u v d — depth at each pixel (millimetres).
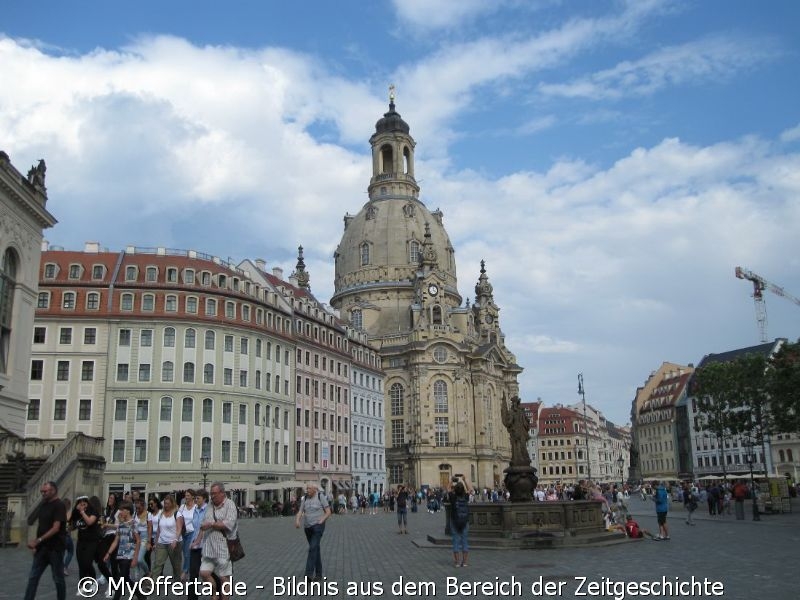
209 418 90938
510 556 31875
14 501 39250
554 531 36688
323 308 129125
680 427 183250
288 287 122562
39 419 84688
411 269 180750
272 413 100000
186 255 98188
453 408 161625
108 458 85250
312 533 24125
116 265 92062
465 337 174375
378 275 180625
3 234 55438
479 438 166250
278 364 102938
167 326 90375
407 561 31141
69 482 48250
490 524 37375
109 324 88312
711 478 122188
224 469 90938
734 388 89812
